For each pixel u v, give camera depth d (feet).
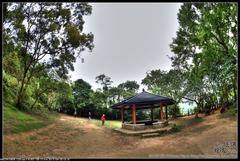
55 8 111.34
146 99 97.45
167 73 162.40
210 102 141.79
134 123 95.61
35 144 64.64
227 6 88.12
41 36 113.60
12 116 92.38
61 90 143.43
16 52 112.98
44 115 132.87
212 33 95.14
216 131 68.08
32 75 126.31
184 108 166.91
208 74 120.67
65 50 117.19
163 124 93.45
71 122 128.57
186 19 122.11
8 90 118.11
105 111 186.09
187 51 140.77
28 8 107.34
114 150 60.34
